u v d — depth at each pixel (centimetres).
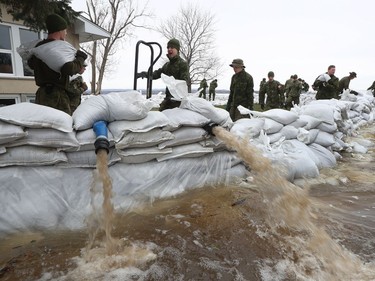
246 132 363
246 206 280
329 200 315
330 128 466
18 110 228
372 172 428
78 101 348
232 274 188
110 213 238
